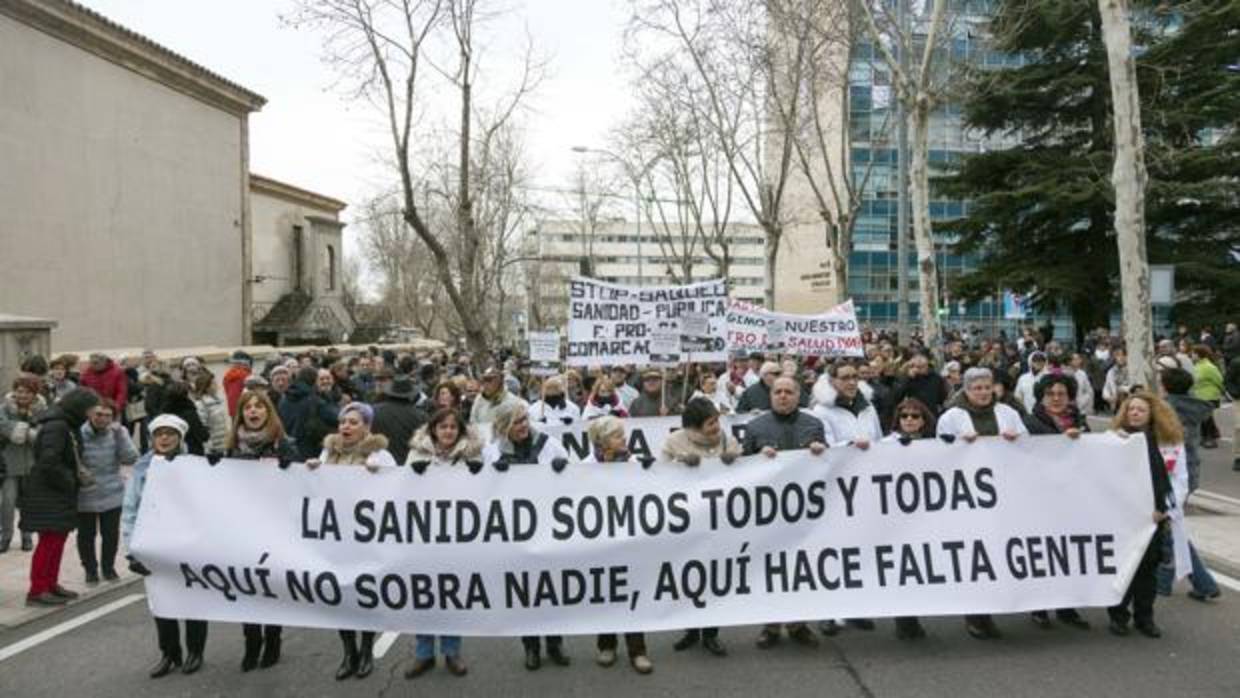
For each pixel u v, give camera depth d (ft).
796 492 20.47
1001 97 106.01
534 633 19.85
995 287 107.86
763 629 21.75
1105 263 103.50
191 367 39.22
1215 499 38.70
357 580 19.79
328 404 33.99
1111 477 21.06
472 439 21.21
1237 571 26.99
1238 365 48.37
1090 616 22.91
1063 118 108.58
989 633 21.27
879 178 190.90
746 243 383.24
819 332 55.01
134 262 88.53
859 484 20.62
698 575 20.20
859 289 208.44
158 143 92.58
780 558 20.36
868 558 20.51
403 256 194.80
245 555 19.81
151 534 19.81
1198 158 98.07
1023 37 101.76
